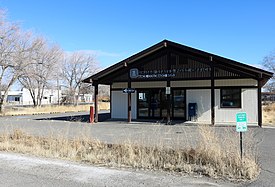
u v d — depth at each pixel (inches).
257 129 671.8
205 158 311.4
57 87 2524.6
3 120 970.1
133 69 832.9
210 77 754.8
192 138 486.6
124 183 247.3
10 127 647.8
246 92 815.7
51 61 1841.8
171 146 381.7
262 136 546.0
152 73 810.8
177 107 893.8
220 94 837.2
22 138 488.4
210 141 323.9
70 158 348.5
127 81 839.1
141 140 434.9
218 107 838.5
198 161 312.0
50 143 414.0
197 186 237.3
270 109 1352.1
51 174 276.7
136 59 824.3
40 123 831.1
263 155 361.7
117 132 604.1
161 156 331.9
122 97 962.7
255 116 805.2
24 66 1460.4
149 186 238.8
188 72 777.6
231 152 306.3
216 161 296.8
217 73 763.4
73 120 931.3
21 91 3361.2
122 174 275.3
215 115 840.3
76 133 554.6
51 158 350.0
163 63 802.8
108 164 315.9
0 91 1471.5
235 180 252.7
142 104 938.7
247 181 249.9
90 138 442.9
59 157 354.6
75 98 2527.1
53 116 1176.8
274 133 593.6
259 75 720.3
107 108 1967.3
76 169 294.7
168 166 299.0
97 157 343.9
